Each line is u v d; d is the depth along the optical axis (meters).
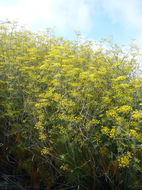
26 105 3.94
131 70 4.88
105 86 4.47
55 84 3.86
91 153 3.20
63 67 4.32
